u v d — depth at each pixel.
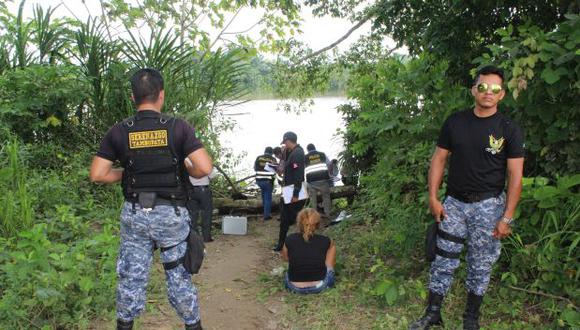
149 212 2.89
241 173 11.05
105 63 8.16
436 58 5.48
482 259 3.34
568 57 3.35
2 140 6.85
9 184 5.70
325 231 7.56
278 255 6.74
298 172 6.77
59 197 6.16
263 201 9.27
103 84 8.20
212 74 8.48
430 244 3.46
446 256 3.39
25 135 7.58
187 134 2.94
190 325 3.09
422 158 4.90
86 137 8.23
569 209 3.72
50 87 7.47
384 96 5.38
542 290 3.84
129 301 2.97
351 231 6.95
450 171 3.36
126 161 2.94
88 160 7.62
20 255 3.65
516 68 3.46
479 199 3.23
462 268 4.16
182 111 8.18
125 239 2.98
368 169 9.58
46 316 3.61
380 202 5.79
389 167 5.20
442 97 4.99
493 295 3.99
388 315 3.80
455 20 5.44
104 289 3.98
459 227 3.32
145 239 2.97
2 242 4.47
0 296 3.68
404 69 5.39
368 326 3.81
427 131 5.09
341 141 10.41
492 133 3.13
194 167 2.92
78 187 6.82
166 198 2.94
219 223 8.49
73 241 5.14
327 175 9.33
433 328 3.56
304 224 4.71
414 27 6.60
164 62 8.22
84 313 3.68
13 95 7.31
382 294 4.14
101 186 7.02
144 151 2.90
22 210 5.07
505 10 5.04
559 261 3.69
